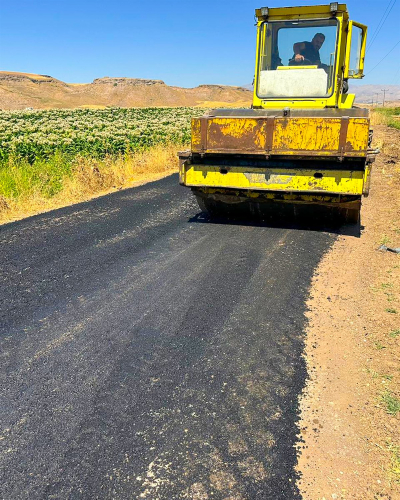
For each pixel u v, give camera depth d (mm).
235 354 3867
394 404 3248
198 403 3262
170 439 2930
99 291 5129
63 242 6910
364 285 5305
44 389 3408
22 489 2564
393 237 7109
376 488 2586
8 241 6977
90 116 48594
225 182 7305
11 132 27656
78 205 9453
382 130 30109
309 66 7676
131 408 3209
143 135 24219
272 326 4340
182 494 2533
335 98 7598
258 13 7715
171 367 3682
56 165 12891
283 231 7414
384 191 10828
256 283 5309
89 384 3467
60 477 2648
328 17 7488
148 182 12375
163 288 5191
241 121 6848
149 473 2676
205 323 4383
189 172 7488
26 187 10258
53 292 5109
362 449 2873
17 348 3969
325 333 4234
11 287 5246
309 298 4949
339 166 6711
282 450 2854
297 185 6930
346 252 6422
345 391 3418
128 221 8109
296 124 6586
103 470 2697
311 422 3102
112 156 15305
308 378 3564
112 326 4340
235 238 7039
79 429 3012
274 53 7875
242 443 2904
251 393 3375
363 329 4305
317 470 2711
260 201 7488
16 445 2875
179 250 6512
